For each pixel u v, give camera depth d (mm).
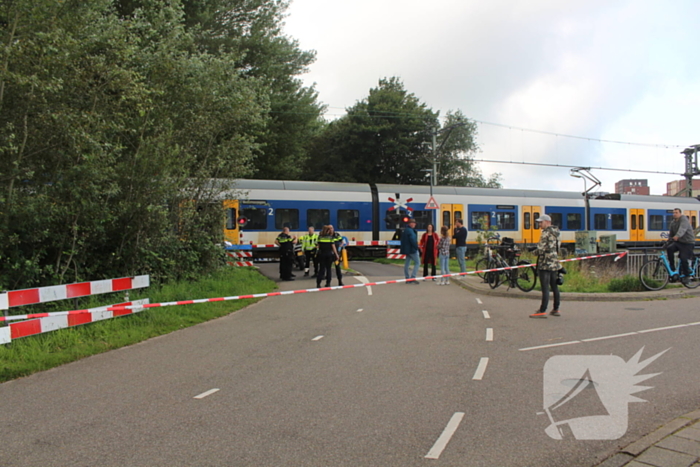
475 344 7223
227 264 15906
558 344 7121
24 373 6074
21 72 8023
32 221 8586
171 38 12305
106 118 9664
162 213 11039
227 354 6949
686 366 5910
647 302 10914
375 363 6297
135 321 8953
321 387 5359
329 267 14195
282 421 4398
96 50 9820
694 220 32469
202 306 10406
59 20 8344
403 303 11289
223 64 13984
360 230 24172
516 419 4363
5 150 8078
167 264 12195
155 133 11461
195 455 3736
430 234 15750
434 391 5156
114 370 6234
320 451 3779
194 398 5078
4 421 4516
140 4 17359
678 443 3723
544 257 9359
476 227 26703
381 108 44375
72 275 10070
